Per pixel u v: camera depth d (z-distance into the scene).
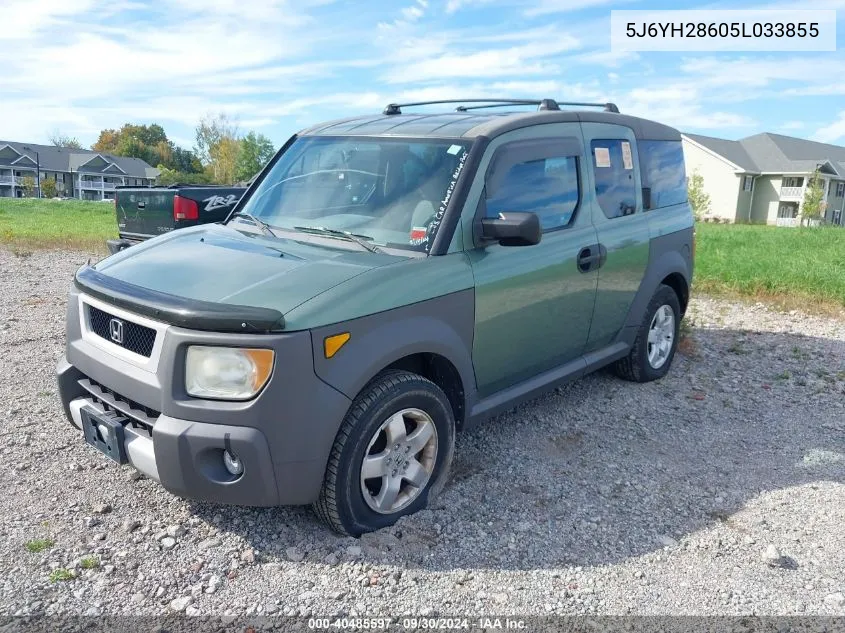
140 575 3.00
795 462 4.38
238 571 3.06
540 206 4.24
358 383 3.09
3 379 5.31
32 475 3.82
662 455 4.43
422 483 3.57
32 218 26.06
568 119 4.59
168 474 2.96
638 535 3.47
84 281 3.49
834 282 10.20
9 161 96.19
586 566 3.20
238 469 2.96
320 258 3.47
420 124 4.27
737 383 5.91
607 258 4.72
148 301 3.03
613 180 4.95
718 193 58.09
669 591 3.03
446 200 3.72
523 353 4.18
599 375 5.96
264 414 2.87
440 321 3.51
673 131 5.93
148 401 3.03
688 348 6.85
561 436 4.65
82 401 3.52
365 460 3.24
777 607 2.93
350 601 2.90
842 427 4.98
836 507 3.79
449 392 3.81
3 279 9.77
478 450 4.38
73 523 3.37
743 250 16.39
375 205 3.91
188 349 2.93
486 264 3.78
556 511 3.67
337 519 3.21
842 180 61.41
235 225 4.27
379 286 3.24
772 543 3.43
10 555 3.09
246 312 2.85
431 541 3.34
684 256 5.79
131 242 8.21
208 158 84.06
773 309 9.16
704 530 3.54
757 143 62.56
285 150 4.72
